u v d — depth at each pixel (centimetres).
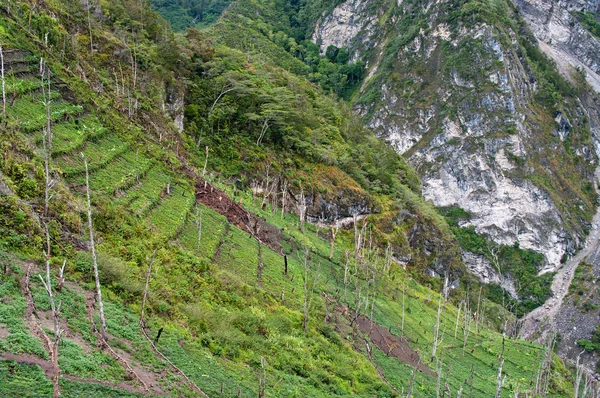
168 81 7181
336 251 7238
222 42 12431
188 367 2705
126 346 2570
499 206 15412
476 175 15862
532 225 15038
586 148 17850
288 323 3972
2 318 2223
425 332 6178
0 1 5250
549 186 15838
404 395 4025
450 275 10188
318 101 10762
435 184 16150
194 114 7538
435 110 17175
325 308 4906
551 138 17025
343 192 8700
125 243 3516
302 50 19950
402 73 18400
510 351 6738
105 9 7531
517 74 17262
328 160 8912
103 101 5503
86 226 3325
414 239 9838
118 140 5050
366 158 10094
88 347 2398
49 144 3694
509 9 19550
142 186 4612
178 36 8881
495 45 16988
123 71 6556
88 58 6216
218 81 8019
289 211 7925
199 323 3228
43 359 2128
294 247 6238
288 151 8519
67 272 2859
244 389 2802
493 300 13688
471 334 6969
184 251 4009
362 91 19075
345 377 3769
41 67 4556
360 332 4991
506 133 16062
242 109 8200
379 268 7775
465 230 15188
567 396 6156
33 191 3194
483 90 16612
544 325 12694
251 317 3647
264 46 15438
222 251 4703
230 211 5841
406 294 7350
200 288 3675
